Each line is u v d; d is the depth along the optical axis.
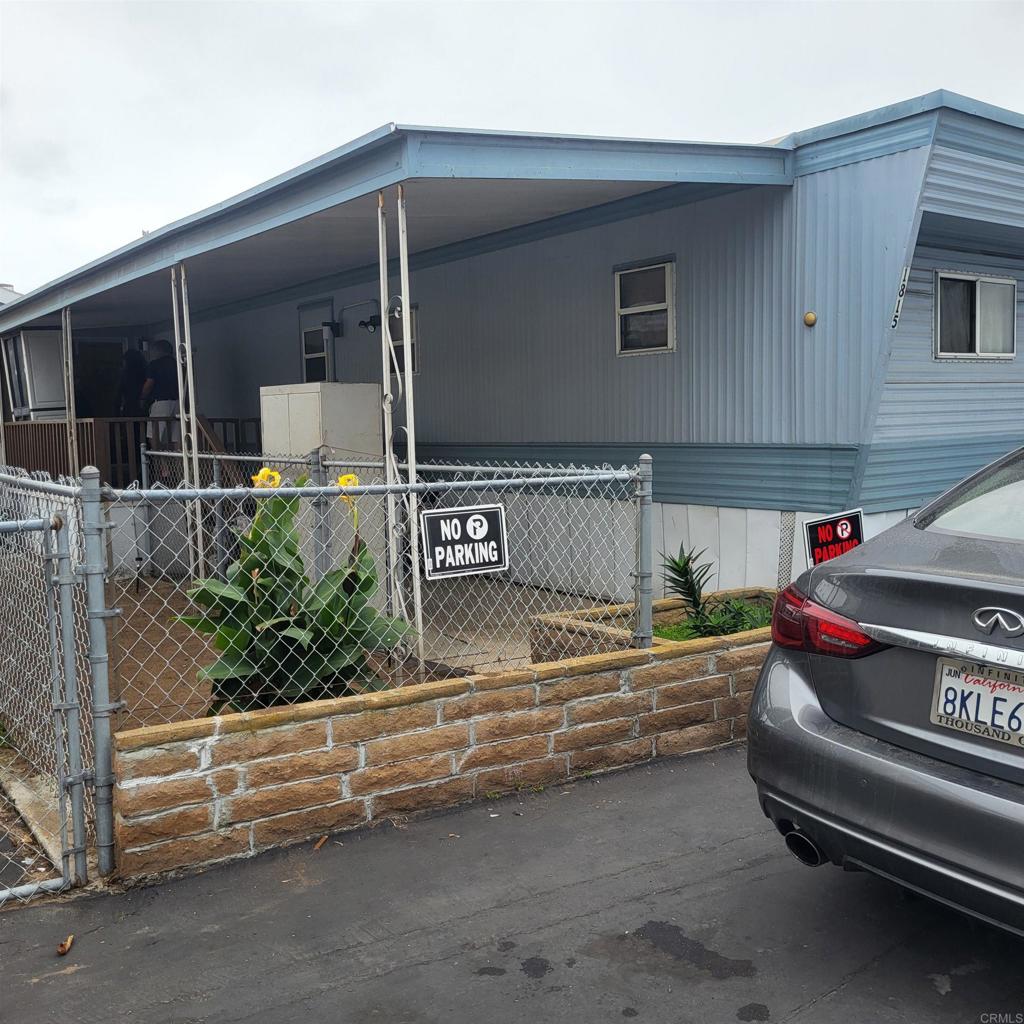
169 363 12.63
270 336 12.55
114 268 9.55
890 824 2.75
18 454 13.56
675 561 6.52
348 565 4.50
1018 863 2.49
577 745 4.54
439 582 9.05
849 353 6.52
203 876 3.66
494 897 3.51
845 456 6.62
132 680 6.14
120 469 10.43
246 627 4.14
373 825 4.06
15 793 4.40
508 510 9.12
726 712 4.98
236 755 3.75
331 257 9.40
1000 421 7.96
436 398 10.12
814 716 3.04
